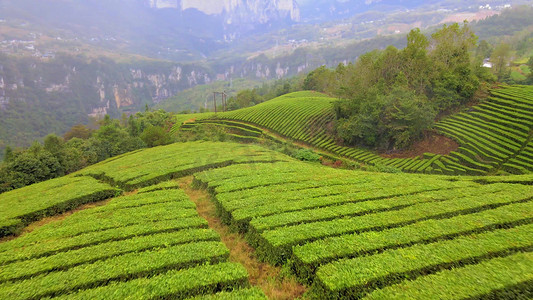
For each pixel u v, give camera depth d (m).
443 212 15.59
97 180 28.30
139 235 15.17
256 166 28.53
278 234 14.08
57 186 27.41
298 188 21.20
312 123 66.69
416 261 11.23
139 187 26.05
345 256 12.22
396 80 55.28
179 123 88.00
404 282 10.20
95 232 15.52
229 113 88.38
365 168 36.62
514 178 22.06
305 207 17.38
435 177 25.55
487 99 51.38
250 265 13.99
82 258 12.88
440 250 11.85
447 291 9.40
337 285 10.30
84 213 18.69
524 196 17.23
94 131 93.75
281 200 18.58
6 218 19.52
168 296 10.38
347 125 53.53
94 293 10.35
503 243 12.11
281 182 22.66
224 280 11.18
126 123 105.94
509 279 9.73
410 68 56.03
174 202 19.78
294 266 12.66
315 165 32.59
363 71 63.38
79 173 31.95
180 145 46.47
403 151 47.97
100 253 13.23
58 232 15.88
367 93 54.84
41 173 37.69
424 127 46.28
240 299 10.05
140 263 12.23
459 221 14.32
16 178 35.41
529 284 9.59
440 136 46.94
